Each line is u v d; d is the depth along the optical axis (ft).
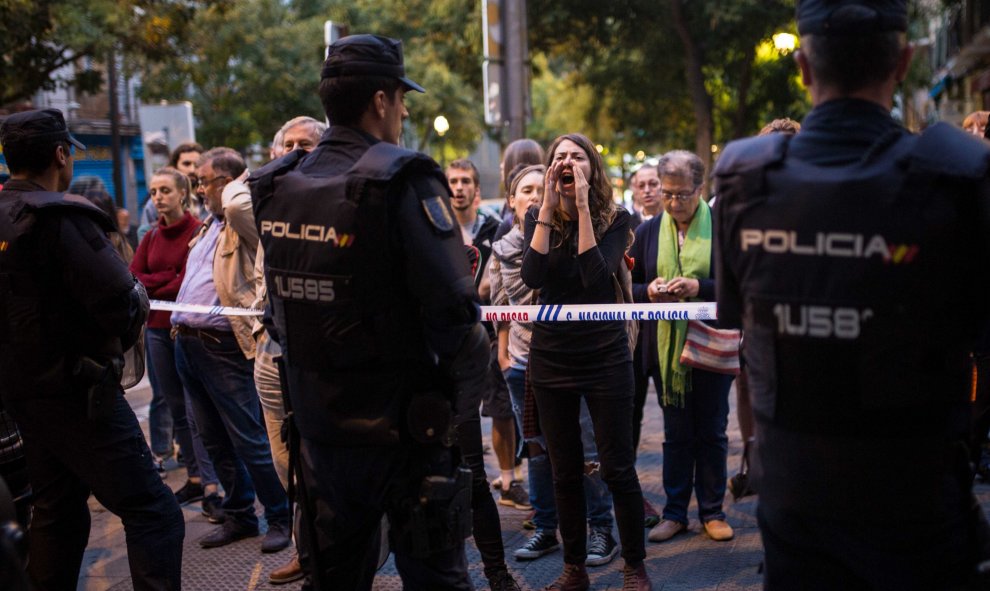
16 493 11.70
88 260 10.00
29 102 51.01
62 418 10.29
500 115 32.09
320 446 8.45
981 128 16.07
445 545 8.30
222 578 13.85
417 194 7.98
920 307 6.06
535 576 13.46
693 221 14.61
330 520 8.50
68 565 10.89
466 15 77.46
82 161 78.38
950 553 6.37
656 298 14.25
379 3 87.40
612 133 90.74
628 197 111.65
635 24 73.36
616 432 12.04
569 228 12.03
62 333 10.16
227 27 59.98
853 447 6.26
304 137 12.90
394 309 8.09
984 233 5.94
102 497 10.50
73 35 43.11
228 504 15.37
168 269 17.53
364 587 8.98
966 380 6.35
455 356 8.29
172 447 20.83
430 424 8.18
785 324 6.39
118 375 10.53
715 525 14.62
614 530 15.28
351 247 7.92
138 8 47.78
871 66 6.39
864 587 6.66
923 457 6.22
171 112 37.22
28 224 9.92
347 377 8.17
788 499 6.56
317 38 81.05
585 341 11.93
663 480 15.12
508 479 17.10
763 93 78.23
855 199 6.15
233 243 14.19
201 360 14.52
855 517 6.33
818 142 6.45
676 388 14.40
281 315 8.46
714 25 66.85
